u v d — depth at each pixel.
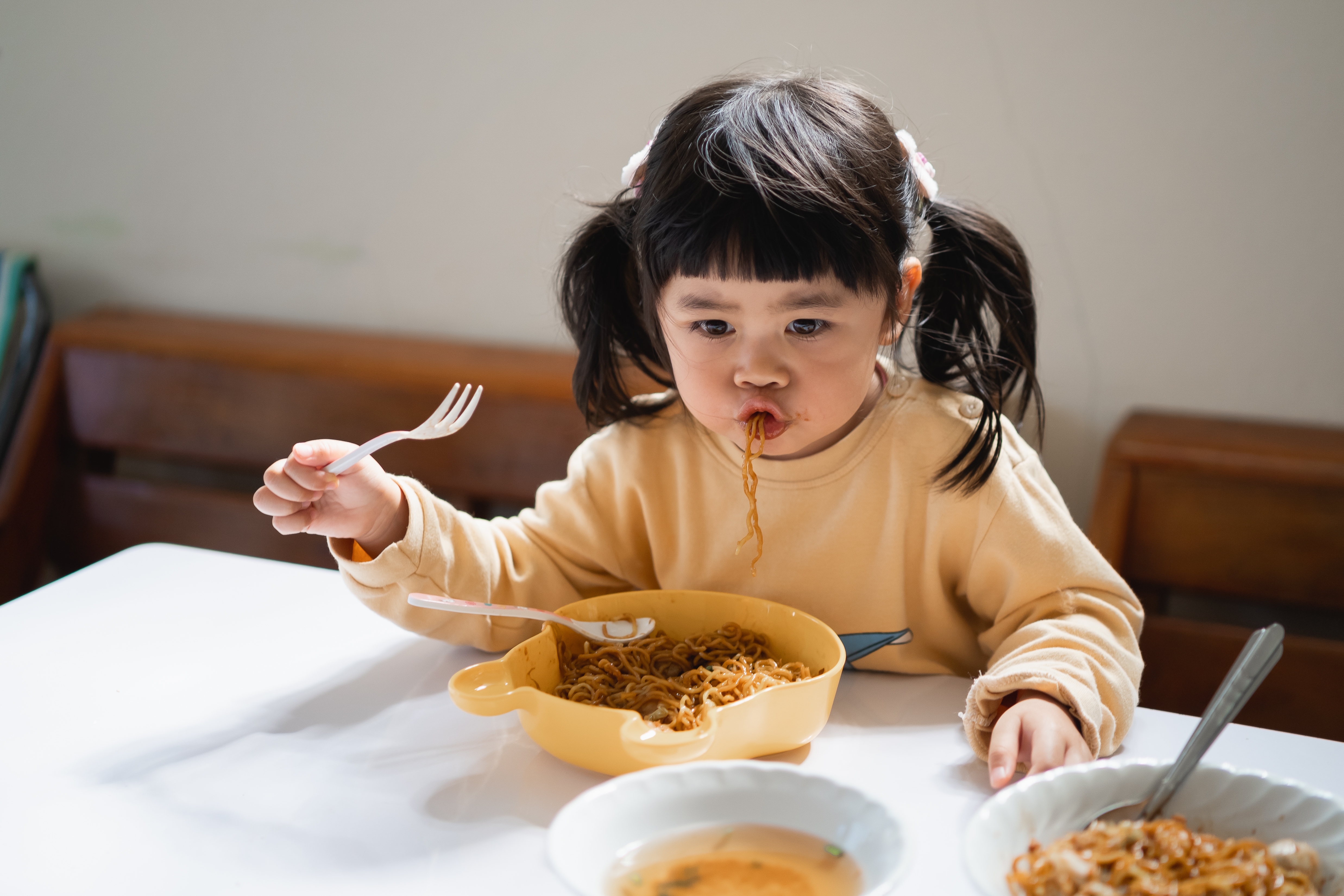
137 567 1.08
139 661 0.90
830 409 0.81
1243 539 1.49
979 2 1.63
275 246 2.13
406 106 1.97
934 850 0.65
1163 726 0.81
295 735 0.79
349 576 0.87
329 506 0.84
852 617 0.94
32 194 2.25
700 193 0.76
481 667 0.75
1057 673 0.75
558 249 1.92
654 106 1.83
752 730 0.71
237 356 1.91
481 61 1.91
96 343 2.00
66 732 0.79
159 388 1.97
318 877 0.63
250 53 2.04
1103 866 0.54
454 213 2.00
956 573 0.93
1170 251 1.64
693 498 0.98
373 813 0.69
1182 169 1.61
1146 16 1.57
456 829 0.67
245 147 2.09
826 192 0.74
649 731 0.68
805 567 0.94
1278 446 1.51
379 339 2.04
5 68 2.19
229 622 0.97
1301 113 1.54
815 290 0.76
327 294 2.12
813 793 0.60
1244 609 1.67
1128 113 1.61
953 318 0.96
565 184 1.92
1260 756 0.76
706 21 1.77
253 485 2.19
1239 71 1.55
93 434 2.02
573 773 0.73
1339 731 1.45
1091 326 1.70
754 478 0.89
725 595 0.87
